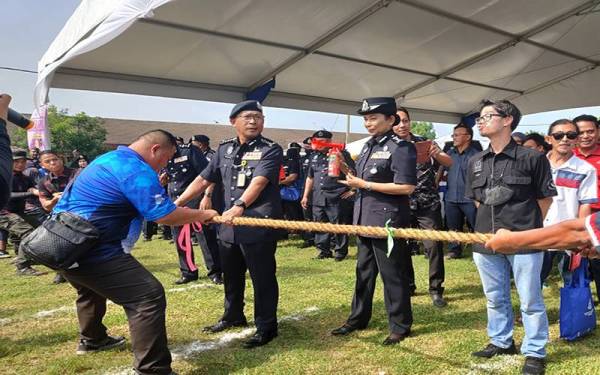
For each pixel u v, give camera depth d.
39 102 6.21
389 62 8.02
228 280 3.62
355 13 6.36
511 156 2.81
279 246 8.14
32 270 6.12
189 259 5.22
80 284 2.79
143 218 2.84
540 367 2.73
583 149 3.99
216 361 3.06
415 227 4.73
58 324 3.94
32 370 3.02
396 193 3.17
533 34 7.36
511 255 2.81
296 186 8.46
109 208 2.62
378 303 4.27
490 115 2.83
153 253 7.62
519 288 2.78
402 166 3.16
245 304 4.36
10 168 2.53
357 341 3.36
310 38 6.88
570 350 3.10
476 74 8.88
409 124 3.96
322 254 6.87
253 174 3.26
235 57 7.05
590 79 9.22
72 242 2.48
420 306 4.21
